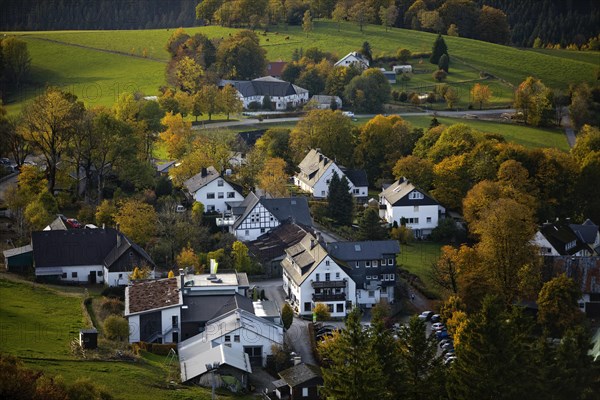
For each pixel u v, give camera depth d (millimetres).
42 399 183125
